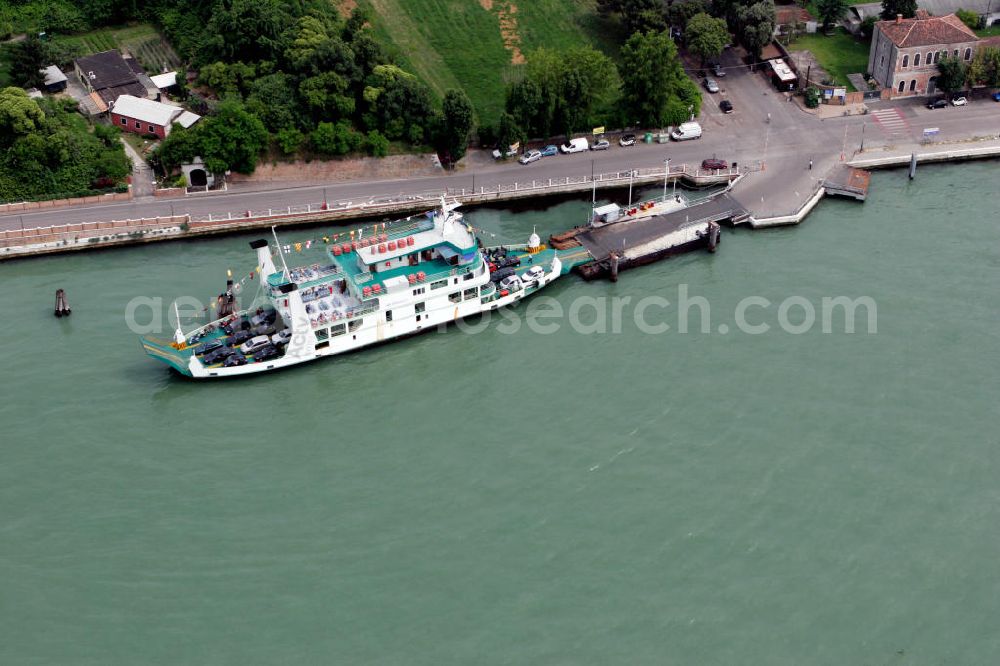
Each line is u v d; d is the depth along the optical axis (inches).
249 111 7514.8
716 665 4136.3
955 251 6565.0
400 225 6988.2
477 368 5738.2
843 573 4507.9
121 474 5044.3
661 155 7721.5
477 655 4178.2
